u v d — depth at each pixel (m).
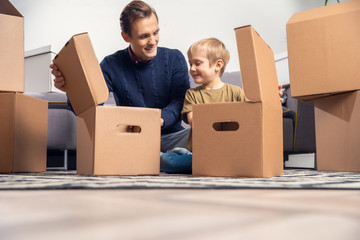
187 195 0.59
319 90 1.40
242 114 1.05
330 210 0.44
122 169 1.12
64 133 1.87
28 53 2.32
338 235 0.30
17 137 1.33
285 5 3.59
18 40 1.33
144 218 0.37
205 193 0.63
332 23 1.38
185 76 1.75
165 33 3.52
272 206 0.47
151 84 1.71
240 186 0.70
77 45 1.08
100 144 1.08
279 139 1.17
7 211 0.41
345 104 1.42
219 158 1.07
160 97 1.73
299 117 2.08
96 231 0.30
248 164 1.03
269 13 3.57
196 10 3.53
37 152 1.50
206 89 1.55
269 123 1.07
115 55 1.75
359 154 1.38
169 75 1.73
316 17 1.41
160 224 0.34
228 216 0.38
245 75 1.04
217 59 1.52
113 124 1.10
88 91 1.09
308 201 0.52
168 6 3.52
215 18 3.53
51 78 2.27
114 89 1.73
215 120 1.08
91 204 0.47
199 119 1.11
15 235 0.28
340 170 1.46
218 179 0.92
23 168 1.38
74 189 0.67
